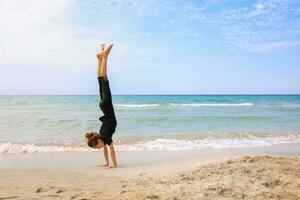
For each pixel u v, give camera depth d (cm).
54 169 709
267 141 1220
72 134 1357
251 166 641
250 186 503
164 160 828
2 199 453
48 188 518
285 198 454
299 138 1302
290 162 696
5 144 1088
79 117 2095
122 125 1714
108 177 612
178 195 458
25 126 1623
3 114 2344
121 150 996
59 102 4928
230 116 2253
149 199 444
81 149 1012
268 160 710
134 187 519
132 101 5862
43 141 1166
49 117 2088
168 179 571
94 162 805
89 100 5894
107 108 715
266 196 459
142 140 1195
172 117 2148
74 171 677
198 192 470
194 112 2691
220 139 1248
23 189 513
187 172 614
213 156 865
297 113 2600
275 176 568
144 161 815
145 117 2138
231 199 443
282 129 1573
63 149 1010
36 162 802
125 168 711
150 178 590
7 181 574
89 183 557
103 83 709
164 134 1366
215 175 576
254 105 4172
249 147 1081
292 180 545
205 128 1596
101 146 716
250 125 1738
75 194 478
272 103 4934
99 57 712
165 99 7169
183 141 1187
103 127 723
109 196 464
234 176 564
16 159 846
